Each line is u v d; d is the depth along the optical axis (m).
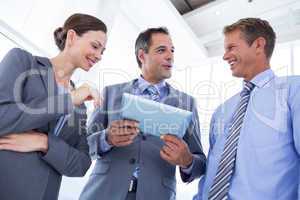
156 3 2.60
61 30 1.21
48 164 0.96
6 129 0.85
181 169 1.39
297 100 1.10
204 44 3.29
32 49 1.82
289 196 1.02
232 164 1.13
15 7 1.87
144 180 1.24
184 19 3.08
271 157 1.07
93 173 1.35
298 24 2.75
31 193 0.88
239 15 2.88
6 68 0.93
